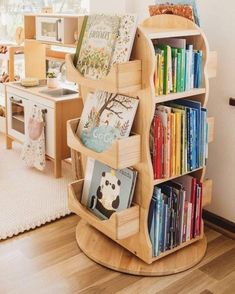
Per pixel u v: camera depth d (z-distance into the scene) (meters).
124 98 2.18
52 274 2.22
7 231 2.55
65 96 3.36
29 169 3.54
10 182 3.27
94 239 2.49
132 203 2.25
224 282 2.19
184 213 2.36
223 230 2.68
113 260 2.29
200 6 2.55
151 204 2.20
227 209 2.68
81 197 2.55
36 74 4.07
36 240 2.53
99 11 3.11
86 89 2.46
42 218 2.71
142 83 2.05
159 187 2.29
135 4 2.90
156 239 2.24
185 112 2.21
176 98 2.19
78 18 3.31
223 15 2.45
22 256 2.37
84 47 2.28
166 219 2.26
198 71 2.28
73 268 2.27
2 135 4.45
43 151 3.42
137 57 2.04
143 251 2.26
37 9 4.53
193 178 2.38
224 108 2.56
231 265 2.33
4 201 2.95
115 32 2.11
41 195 3.06
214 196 2.74
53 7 4.29
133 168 2.21
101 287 2.13
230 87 2.51
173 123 2.16
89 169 2.50
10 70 4.16
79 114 3.37
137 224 2.23
